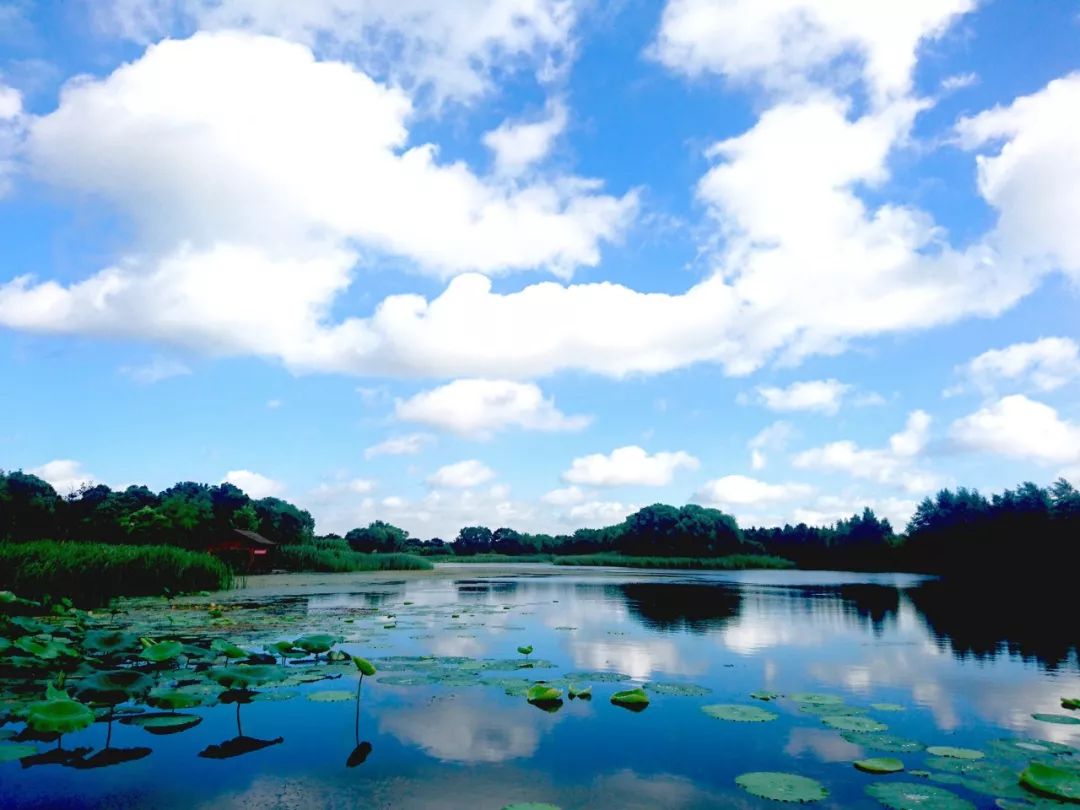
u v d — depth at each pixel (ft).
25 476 199.31
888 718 26.58
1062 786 18.02
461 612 67.31
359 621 57.21
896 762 20.53
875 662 39.06
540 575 169.17
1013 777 19.43
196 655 35.70
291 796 18.02
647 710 27.35
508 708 27.58
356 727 24.79
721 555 283.38
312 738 23.36
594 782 19.19
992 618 63.93
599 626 55.67
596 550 396.57
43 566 64.13
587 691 29.78
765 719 25.81
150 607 66.64
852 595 96.07
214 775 19.67
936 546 193.36
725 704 28.37
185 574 85.76
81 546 74.33
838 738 23.53
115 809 17.12
